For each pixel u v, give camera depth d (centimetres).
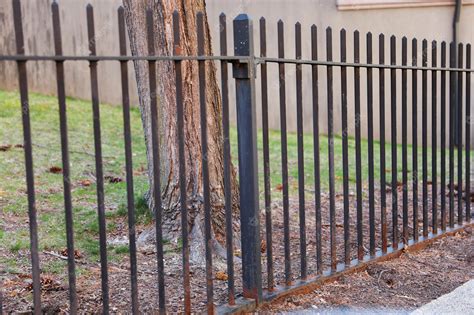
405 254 491
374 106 1166
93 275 426
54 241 490
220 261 457
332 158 421
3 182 668
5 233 505
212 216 488
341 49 427
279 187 735
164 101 488
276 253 487
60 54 274
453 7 1102
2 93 1250
